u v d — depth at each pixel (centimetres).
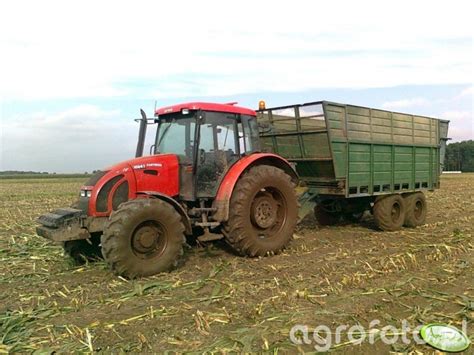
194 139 662
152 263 594
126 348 372
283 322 421
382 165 948
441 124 1161
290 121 882
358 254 720
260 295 507
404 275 591
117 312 460
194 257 700
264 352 361
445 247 756
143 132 727
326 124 806
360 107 883
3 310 475
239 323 425
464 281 566
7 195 2216
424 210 1067
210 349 365
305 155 874
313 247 786
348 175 859
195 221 685
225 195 668
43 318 446
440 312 455
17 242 863
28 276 617
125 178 625
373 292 513
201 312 442
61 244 732
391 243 816
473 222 1098
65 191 2564
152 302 488
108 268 633
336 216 1047
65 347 376
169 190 664
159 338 393
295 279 570
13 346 380
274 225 736
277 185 718
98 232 632
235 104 759
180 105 680
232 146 709
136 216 577
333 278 574
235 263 662
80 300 500
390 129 968
